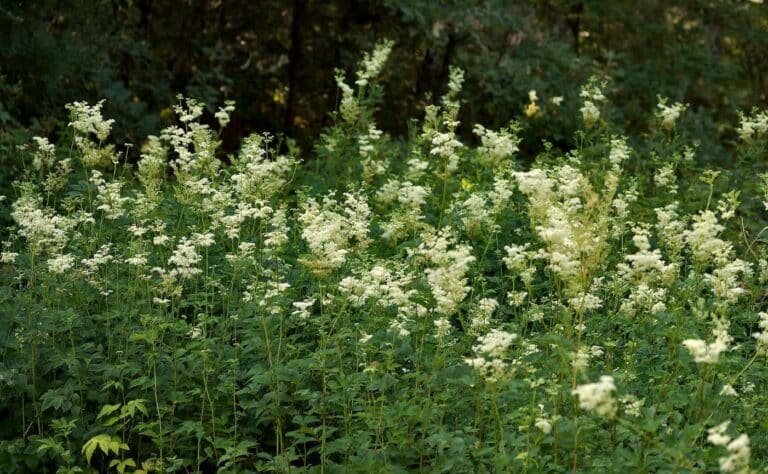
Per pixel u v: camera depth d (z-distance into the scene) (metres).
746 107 19.66
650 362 6.45
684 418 5.73
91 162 8.41
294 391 6.30
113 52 14.06
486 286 8.16
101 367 6.29
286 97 17.55
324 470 5.54
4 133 10.48
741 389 6.08
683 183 10.62
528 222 8.75
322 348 5.75
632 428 4.73
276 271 6.54
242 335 6.96
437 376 5.74
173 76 15.62
